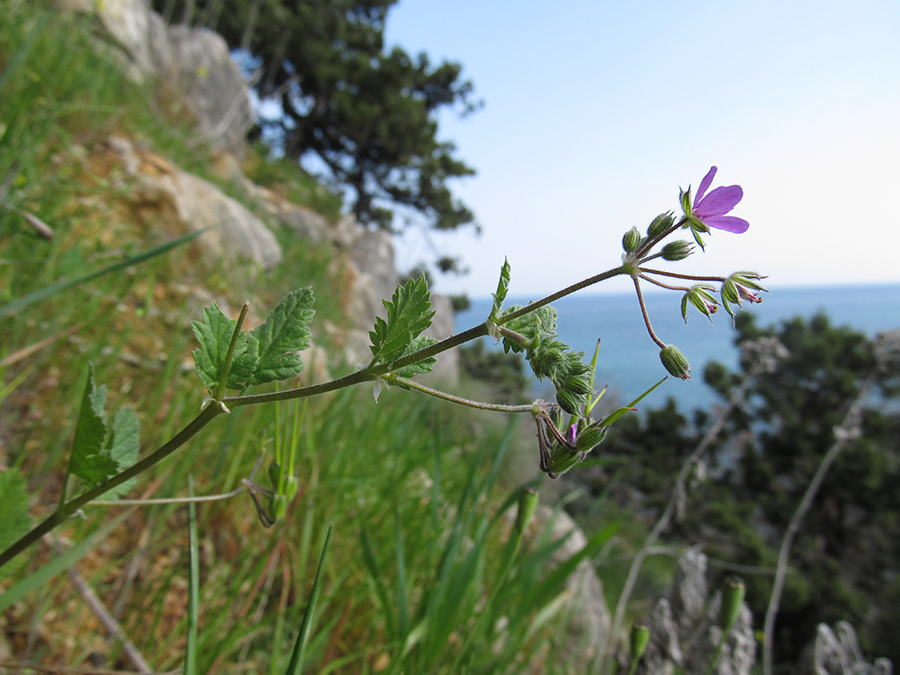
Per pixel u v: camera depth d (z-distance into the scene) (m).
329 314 0.83
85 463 0.10
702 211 0.10
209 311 0.10
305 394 0.10
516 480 0.66
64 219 0.35
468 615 0.23
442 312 0.90
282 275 0.83
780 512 1.76
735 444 1.97
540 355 0.10
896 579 1.59
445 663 0.23
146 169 0.58
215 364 0.10
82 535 0.21
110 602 0.22
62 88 0.55
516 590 0.27
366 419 0.37
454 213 3.19
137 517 0.25
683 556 0.29
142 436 0.27
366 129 2.83
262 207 1.17
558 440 0.10
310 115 2.92
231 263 0.60
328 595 0.21
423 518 0.29
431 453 0.36
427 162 3.00
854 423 0.52
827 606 1.45
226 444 0.25
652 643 0.27
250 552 0.24
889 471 1.68
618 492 1.78
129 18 1.12
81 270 0.31
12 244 0.30
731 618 0.18
